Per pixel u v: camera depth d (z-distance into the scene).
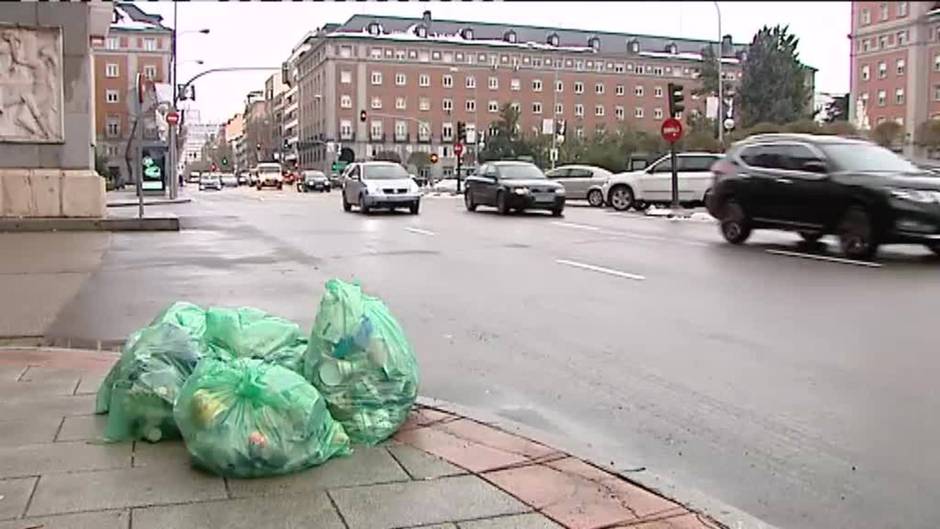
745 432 5.00
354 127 107.50
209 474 4.10
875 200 12.79
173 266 12.50
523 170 25.92
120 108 97.44
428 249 14.92
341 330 4.58
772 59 64.62
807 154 14.34
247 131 162.75
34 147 18.62
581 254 14.02
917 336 7.42
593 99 111.94
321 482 4.03
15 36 18.25
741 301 9.30
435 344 7.29
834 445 4.77
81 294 9.86
